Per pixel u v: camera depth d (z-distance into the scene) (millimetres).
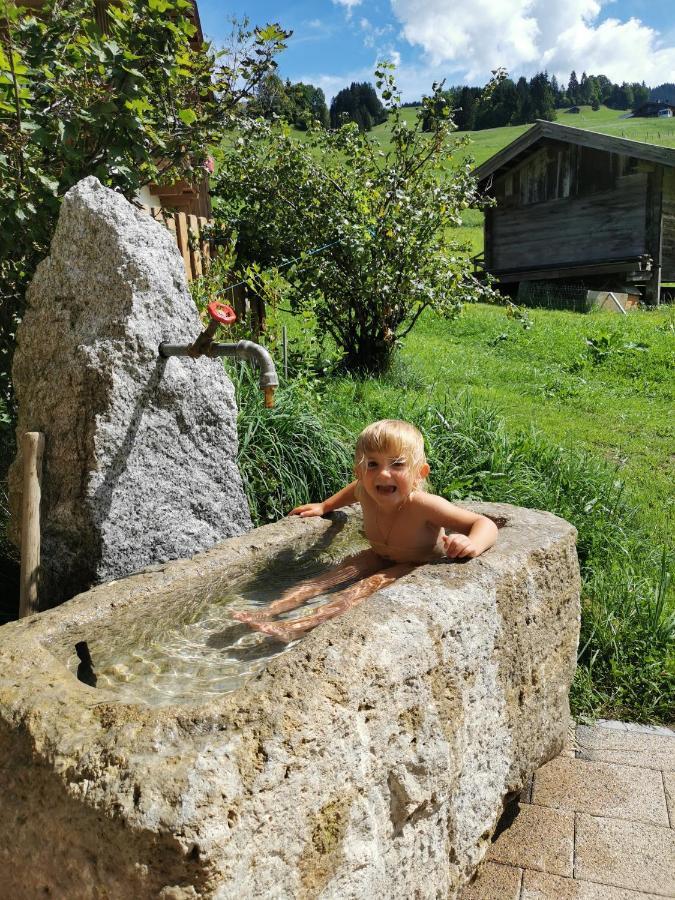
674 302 18125
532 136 17359
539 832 2393
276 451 4270
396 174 7867
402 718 1772
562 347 10969
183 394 2941
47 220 3607
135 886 1294
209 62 4289
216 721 1470
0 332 3801
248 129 7234
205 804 1311
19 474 2893
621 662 3311
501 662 2219
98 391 2672
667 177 17312
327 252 7871
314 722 1538
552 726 2613
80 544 2760
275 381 2572
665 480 5688
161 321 2818
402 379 8141
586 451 6109
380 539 2842
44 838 1448
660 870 2221
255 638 2299
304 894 1470
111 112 3623
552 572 2510
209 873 1273
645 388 8820
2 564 3471
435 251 8094
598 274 18062
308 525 2973
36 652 1847
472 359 10273
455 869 2035
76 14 3826
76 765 1432
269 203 7984
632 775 2672
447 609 1977
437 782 1871
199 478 3090
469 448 5094
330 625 1799
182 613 2422
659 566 4156
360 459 2725
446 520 2584
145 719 1491
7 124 3645
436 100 7977
